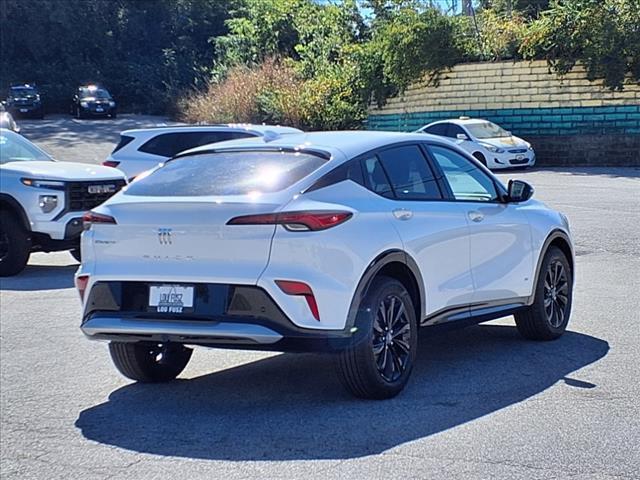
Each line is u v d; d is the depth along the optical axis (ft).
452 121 95.50
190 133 53.21
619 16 95.86
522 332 27.68
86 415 21.79
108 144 124.57
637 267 39.29
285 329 19.66
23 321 32.68
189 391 23.58
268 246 19.76
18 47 186.09
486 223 25.03
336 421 20.30
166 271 20.43
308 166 21.42
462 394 22.09
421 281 22.54
